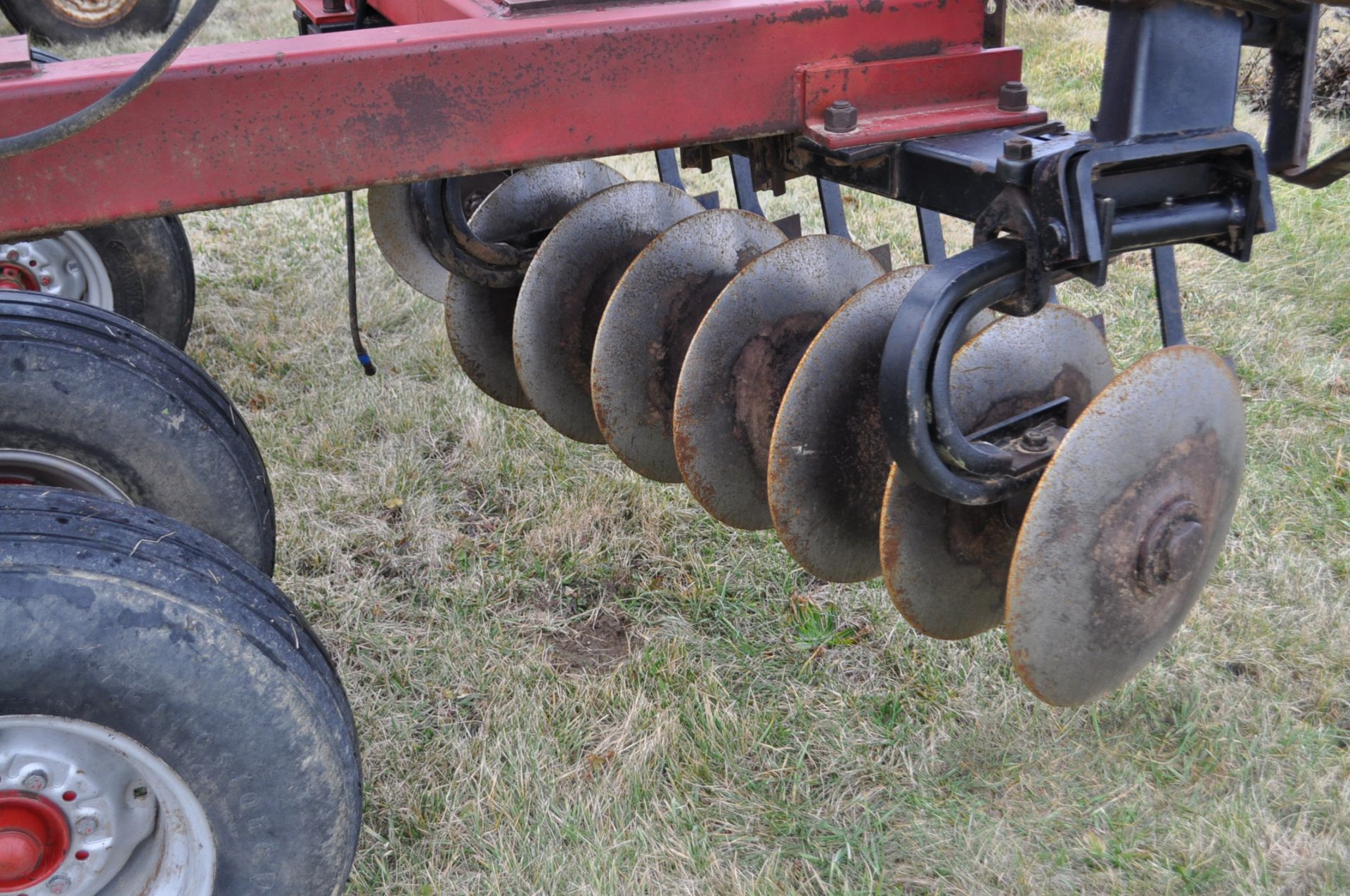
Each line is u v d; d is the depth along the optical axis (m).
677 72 2.07
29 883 1.77
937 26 2.24
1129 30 1.82
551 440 3.87
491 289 3.32
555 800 2.49
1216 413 1.98
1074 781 2.54
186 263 3.94
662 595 3.19
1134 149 1.78
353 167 1.90
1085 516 1.85
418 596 3.20
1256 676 2.88
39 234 1.78
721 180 6.21
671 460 2.90
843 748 2.63
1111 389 1.82
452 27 1.96
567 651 2.99
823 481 2.31
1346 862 2.30
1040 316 2.23
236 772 1.72
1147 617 2.06
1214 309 4.75
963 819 2.44
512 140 2.00
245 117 1.81
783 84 2.16
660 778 2.55
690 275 2.73
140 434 2.30
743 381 2.51
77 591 1.61
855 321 2.26
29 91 1.70
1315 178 2.08
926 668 2.86
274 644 1.75
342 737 1.84
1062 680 2.01
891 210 5.84
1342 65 6.94
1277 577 3.18
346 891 2.29
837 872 2.31
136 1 9.35
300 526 3.44
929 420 1.86
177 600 1.67
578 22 1.98
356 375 4.33
